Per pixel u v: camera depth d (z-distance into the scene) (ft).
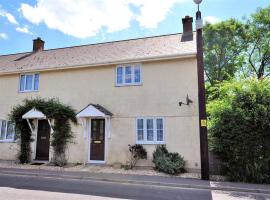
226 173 33.50
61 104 47.47
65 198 22.12
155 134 40.93
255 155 30.76
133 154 40.55
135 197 23.41
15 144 49.01
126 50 49.42
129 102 43.47
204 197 24.06
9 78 52.95
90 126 45.03
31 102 47.55
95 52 52.80
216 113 34.09
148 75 43.24
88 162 43.93
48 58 55.67
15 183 28.94
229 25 77.10
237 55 77.77
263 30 75.77
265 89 32.24
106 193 24.68
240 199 23.59
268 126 30.50
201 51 35.55
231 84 35.45
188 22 52.08
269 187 27.58
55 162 43.34
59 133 45.27
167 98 41.39
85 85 47.06
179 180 31.01
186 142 39.04
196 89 40.11
